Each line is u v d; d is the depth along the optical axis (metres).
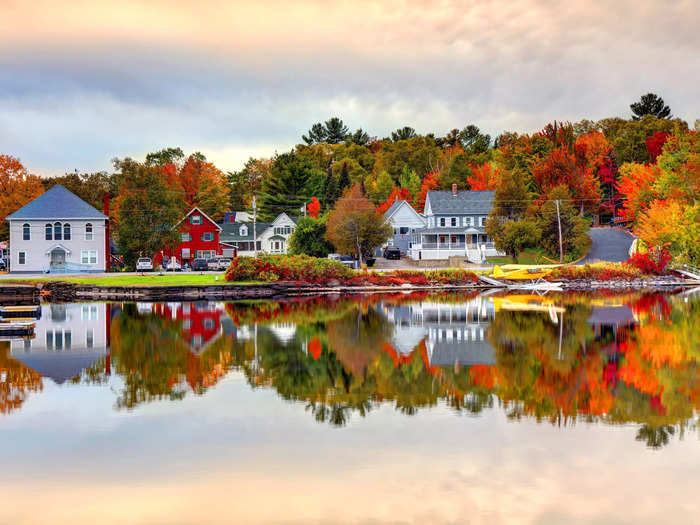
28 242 88.06
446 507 13.89
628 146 144.62
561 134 138.25
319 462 16.25
